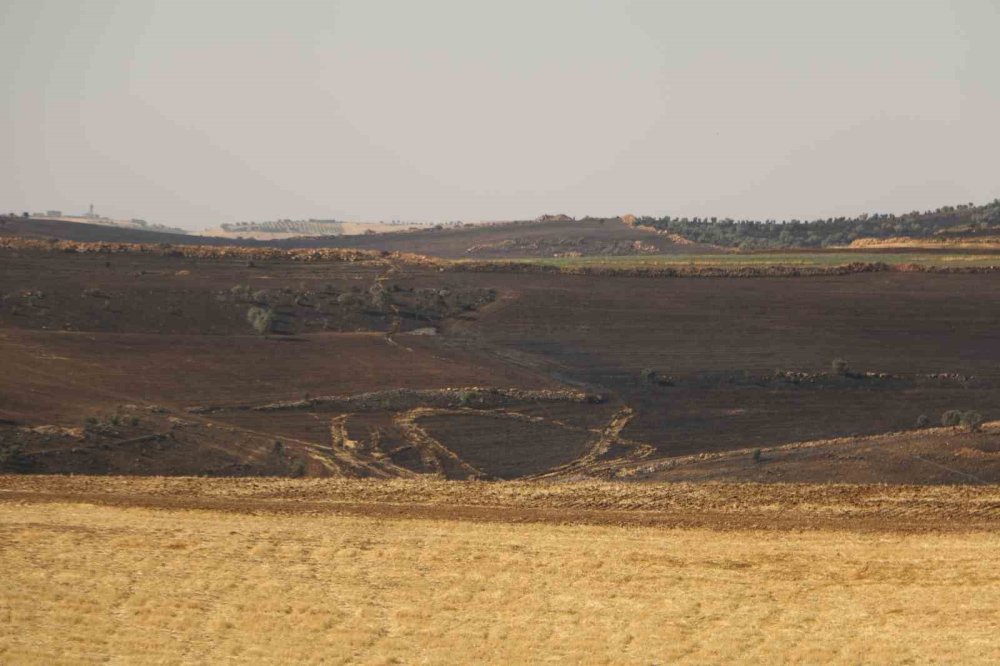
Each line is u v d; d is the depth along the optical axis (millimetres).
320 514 31312
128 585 25703
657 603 24359
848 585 25109
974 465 55562
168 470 60375
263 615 23891
